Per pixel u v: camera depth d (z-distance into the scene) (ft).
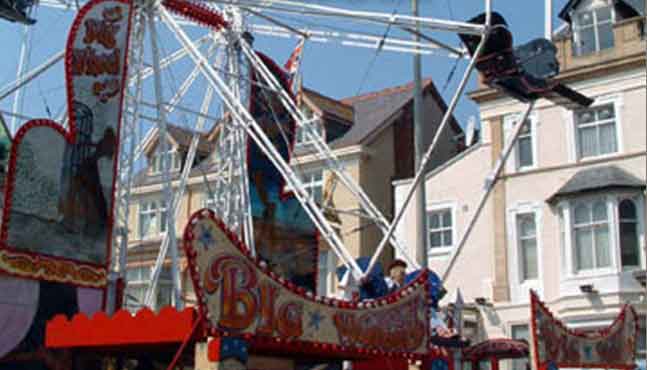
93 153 50.49
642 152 91.15
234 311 29.71
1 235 45.52
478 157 102.01
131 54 54.95
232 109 59.36
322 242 106.42
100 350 39.63
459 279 100.07
